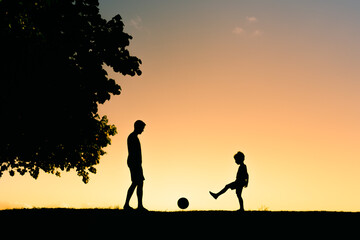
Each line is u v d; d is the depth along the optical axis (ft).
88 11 48.52
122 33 50.31
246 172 34.68
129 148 29.48
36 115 44.80
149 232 25.04
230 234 24.86
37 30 45.42
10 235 25.53
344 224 27.48
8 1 43.52
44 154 52.54
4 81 41.06
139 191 29.32
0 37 40.68
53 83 43.93
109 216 29.07
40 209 34.96
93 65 47.57
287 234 24.91
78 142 51.08
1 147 47.67
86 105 46.65
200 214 30.55
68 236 24.63
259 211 33.78
